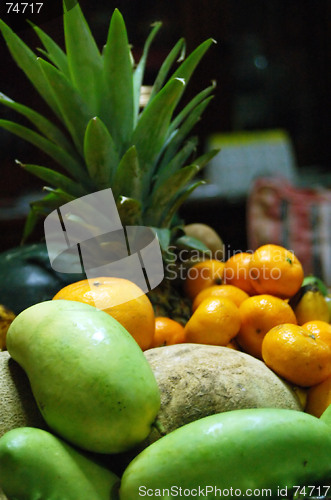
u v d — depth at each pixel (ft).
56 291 2.20
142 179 2.17
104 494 1.46
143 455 1.47
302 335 1.77
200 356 1.72
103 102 2.10
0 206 5.64
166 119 2.10
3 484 1.43
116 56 2.02
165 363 1.68
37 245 2.48
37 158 5.39
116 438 1.47
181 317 2.18
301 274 2.08
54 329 1.54
